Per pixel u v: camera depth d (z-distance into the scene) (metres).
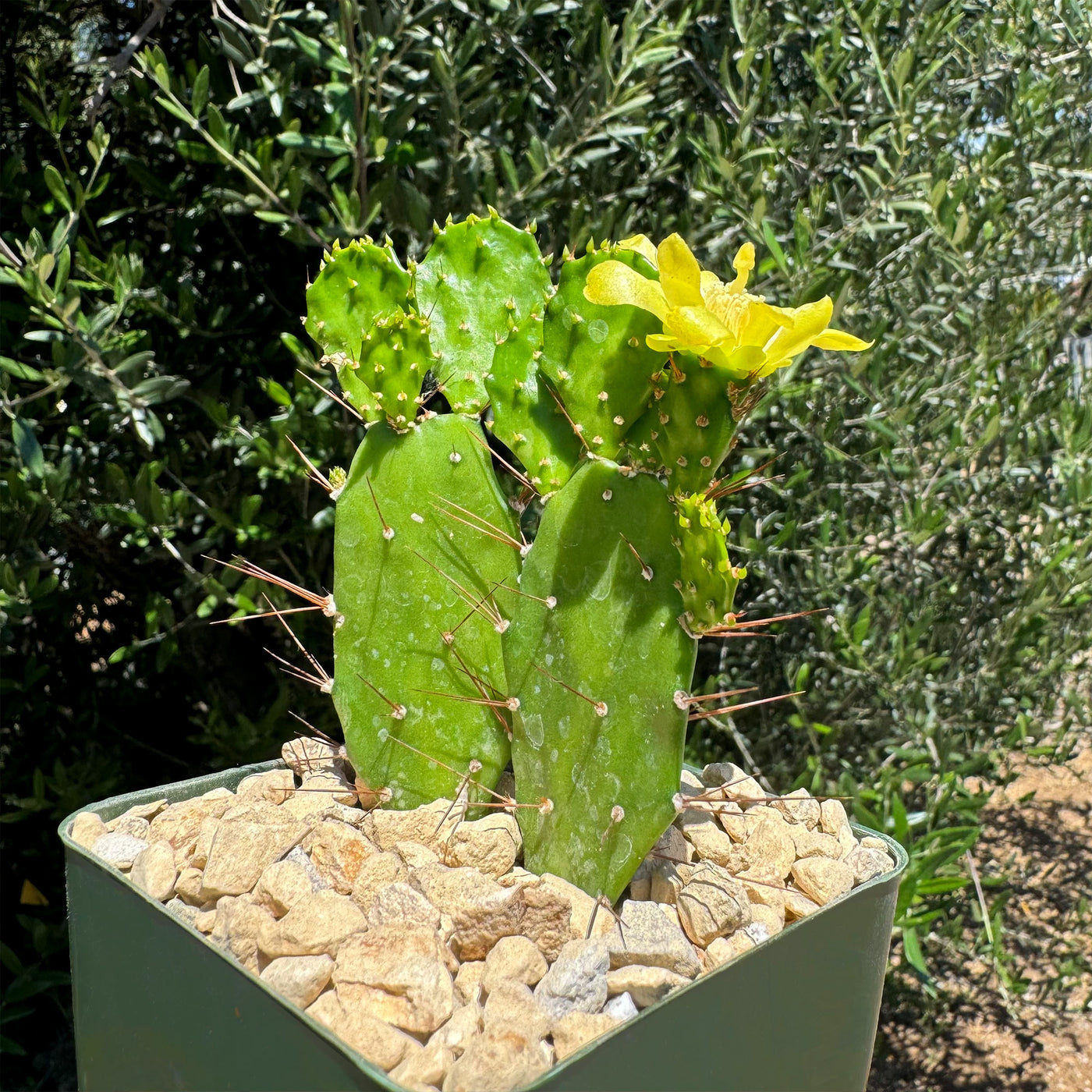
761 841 0.20
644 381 0.19
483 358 0.22
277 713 0.38
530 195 0.34
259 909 0.18
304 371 0.35
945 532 0.41
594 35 0.36
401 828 0.20
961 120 0.39
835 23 0.35
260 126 0.35
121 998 0.18
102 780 0.39
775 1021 0.17
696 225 0.38
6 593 0.32
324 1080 0.15
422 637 0.21
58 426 0.36
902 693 0.37
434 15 0.32
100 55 0.40
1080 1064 0.43
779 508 0.40
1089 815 0.57
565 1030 0.16
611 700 0.19
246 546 0.38
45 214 0.35
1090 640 0.41
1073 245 0.40
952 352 0.41
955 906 0.42
